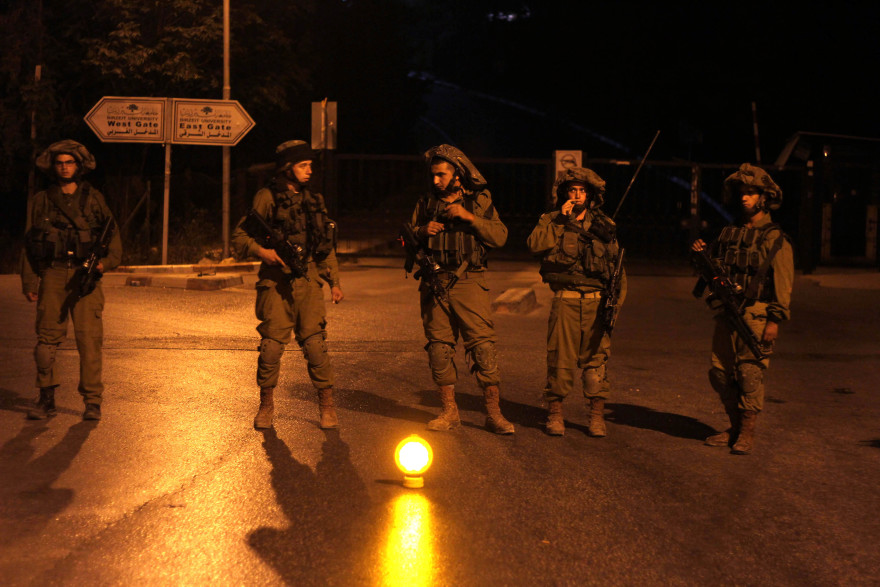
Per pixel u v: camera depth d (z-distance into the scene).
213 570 4.07
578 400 7.68
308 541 4.41
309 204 6.30
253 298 12.84
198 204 22.17
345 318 11.59
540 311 12.86
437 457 5.85
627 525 4.77
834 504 5.20
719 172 29.73
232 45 19.42
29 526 4.51
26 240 6.45
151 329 10.22
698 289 6.50
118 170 20.59
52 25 19.92
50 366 6.45
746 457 6.11
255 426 6.39
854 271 19.66
